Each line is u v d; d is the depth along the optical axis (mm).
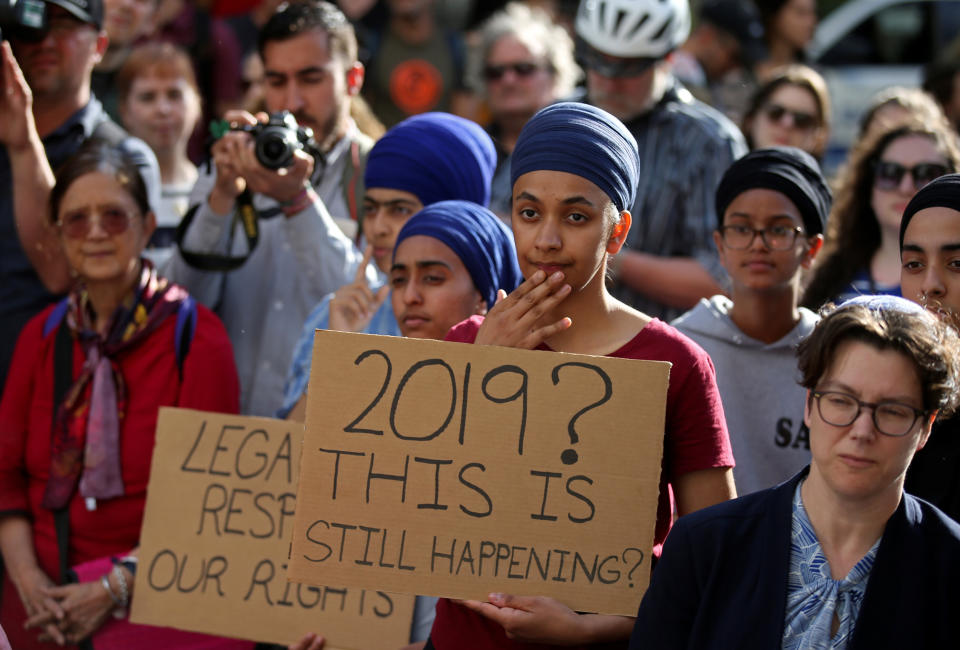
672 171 5203
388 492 2869
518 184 2842
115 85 6789
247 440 3869
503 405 2855
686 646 2553
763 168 3986
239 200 4699
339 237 4641
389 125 8930
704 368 2906
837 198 4879
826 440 2402
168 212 5758
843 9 11188
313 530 2875
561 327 2818
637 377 2822
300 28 5012
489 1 9398
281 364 4742
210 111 8109
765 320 3982
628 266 5090
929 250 3316
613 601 2809
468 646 2982
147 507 3877
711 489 2879
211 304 4824
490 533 2844
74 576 4168
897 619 2365
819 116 6422
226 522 3836
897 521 2418
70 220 4316
